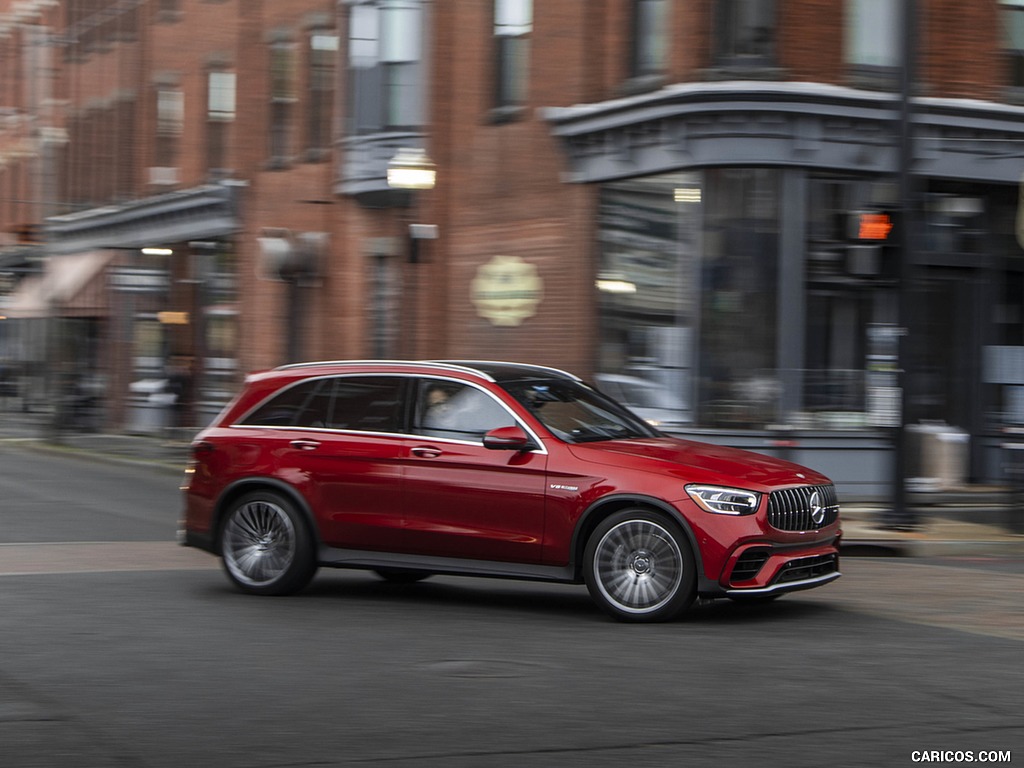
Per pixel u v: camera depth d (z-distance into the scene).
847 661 8.05
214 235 30.72
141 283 29.84
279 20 28.45
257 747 6.12
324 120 26.94
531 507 9.72
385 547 10.26
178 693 7.19
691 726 6.49
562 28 20.30
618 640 8.78
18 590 10.84
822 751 6.05
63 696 7.12
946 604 10.39
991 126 18.19
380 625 9.37
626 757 5.95
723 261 18.03
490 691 7.24
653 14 19.05
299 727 6.48
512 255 21.14
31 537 14.47
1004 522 15.34
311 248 26.11
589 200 19.72
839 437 17.92
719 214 18.03
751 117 17.58
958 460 18.69
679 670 7.78
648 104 18.12
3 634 8.88
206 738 6.28
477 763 5.87
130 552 13.43
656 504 9.34
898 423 15.23
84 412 33.78
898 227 14.98
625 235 19.20
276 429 10.77
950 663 7.98
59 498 18.73
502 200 21.39
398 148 23.80
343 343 25.52
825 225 18.03
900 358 15.22
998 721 6.58
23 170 43.16
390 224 24.28
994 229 19.11
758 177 17.88
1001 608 10.20
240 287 29.59
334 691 7.24
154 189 33.59
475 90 22.05
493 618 9.72
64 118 39.66
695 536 9.24
